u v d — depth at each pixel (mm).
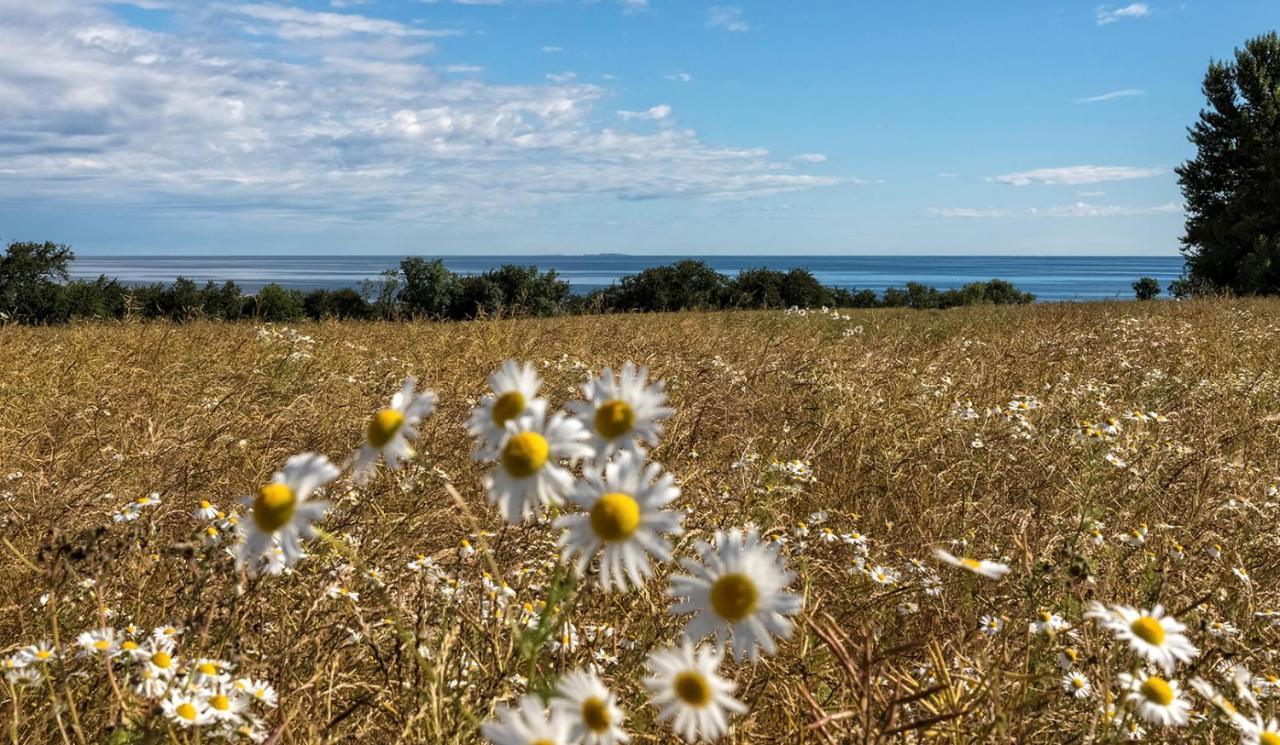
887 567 3580
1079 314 14648
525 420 1459
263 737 1988
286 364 8023
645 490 1402
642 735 2158
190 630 2230
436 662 2236
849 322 15148
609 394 1546
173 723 1865
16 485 4184
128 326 11578
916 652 2805
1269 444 5750
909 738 2119
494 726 1173
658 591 2963
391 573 2980
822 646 2680
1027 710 2258
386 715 2342
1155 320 12391
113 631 2377
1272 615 3021
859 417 6059
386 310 14812
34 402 6625
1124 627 1897
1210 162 42656
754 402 6355
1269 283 37062
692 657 1320
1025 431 5438
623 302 40594
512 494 1426
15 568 3098
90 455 4766
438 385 6691
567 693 1275
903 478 4953
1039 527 3830
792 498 4465
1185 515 4133
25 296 35500
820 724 1806
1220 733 2354
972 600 3160
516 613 2586
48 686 2268
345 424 5531
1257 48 41000
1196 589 3336
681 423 5320
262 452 4879
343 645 2605
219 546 2227
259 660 2336
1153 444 5070
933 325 14781
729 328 13320
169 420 5656
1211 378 7863
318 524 3188
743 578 1359
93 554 2211
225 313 28812
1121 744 1968
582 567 1638
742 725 2189
